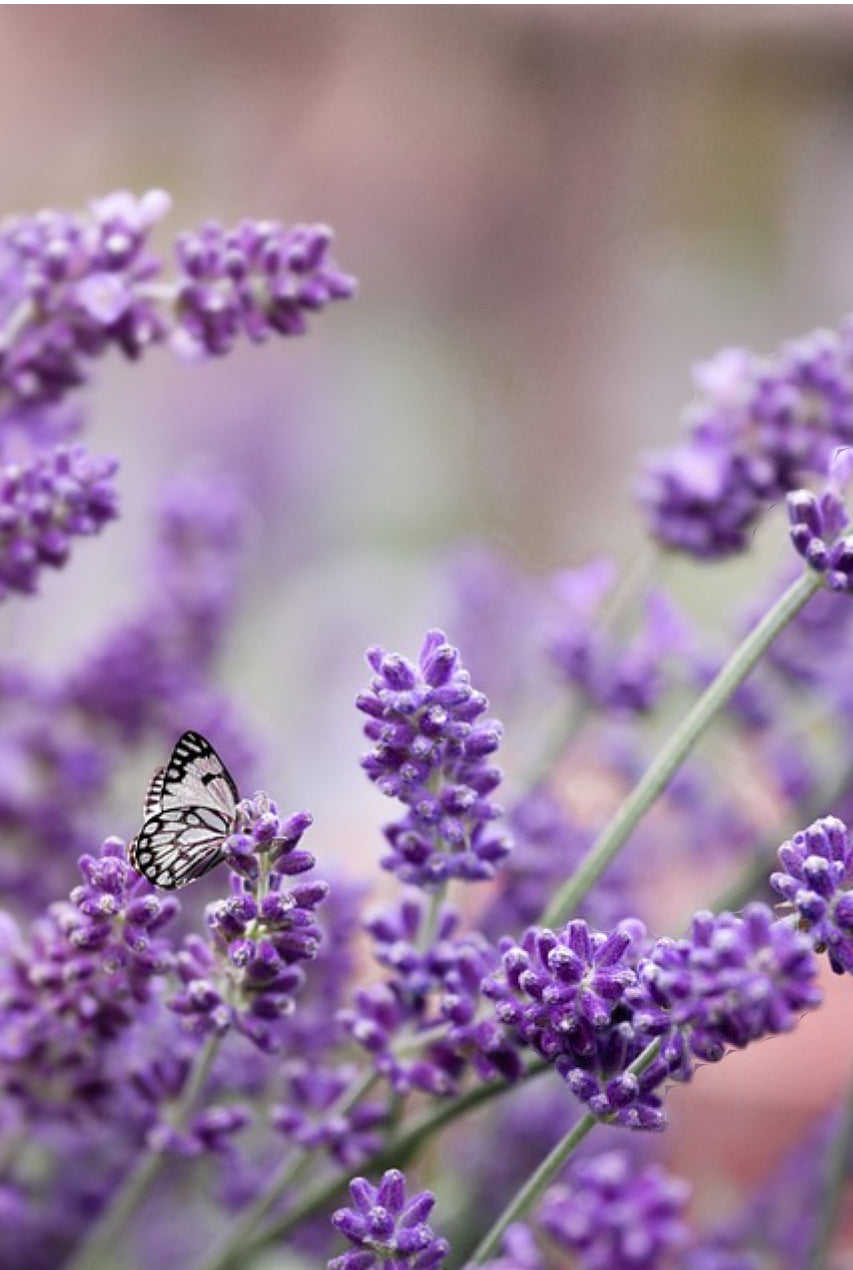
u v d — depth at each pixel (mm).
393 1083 597
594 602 732
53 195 1398
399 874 587
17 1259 688
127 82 1410
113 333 645
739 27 1409
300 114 1432
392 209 1435
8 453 663
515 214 1442
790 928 545
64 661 815
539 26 1428
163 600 750
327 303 639
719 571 1016
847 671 706
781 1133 860
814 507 593
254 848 554
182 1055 619
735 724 712
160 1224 722
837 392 669
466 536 1271
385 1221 558
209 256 640
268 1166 673
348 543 1291
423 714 566
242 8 1411
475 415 1394
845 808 681
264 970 564
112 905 560
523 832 671
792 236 1431
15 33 1391
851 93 1434
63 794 715
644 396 1421
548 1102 715
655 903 758
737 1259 692
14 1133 639
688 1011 535
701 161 1437
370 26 1433
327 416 1319
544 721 843
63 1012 598
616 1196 639
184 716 729
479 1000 591
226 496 784
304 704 1128
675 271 1438
